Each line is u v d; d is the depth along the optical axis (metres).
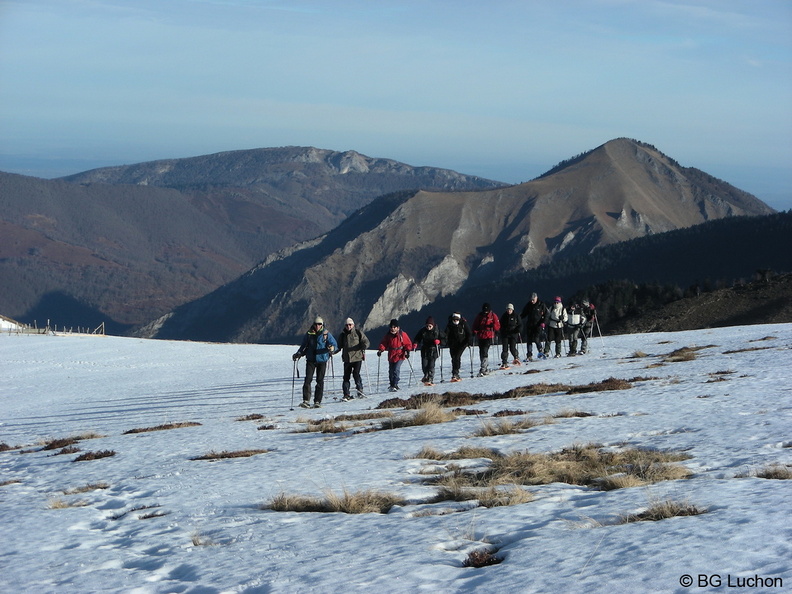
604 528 6.54
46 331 86.75
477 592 5.19
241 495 9.72
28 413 29.14
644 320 118.25
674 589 4.79
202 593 5.81
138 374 43.91
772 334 35.97
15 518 9.56
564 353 35.19
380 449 12.59
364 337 23.59
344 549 6.70
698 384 18.25
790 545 5.43
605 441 11.54
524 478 9.26
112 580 6.33
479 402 18.84
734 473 8.41
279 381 33.84
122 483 11.68
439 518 7.61
